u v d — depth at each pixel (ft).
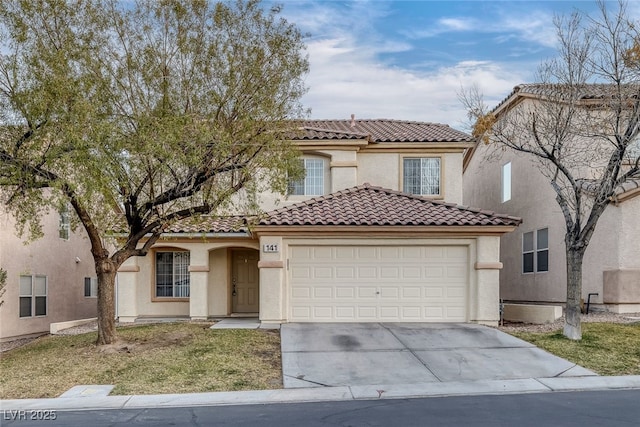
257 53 41.86
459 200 64.95
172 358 38.81
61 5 38.06
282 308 51.96
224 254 63.00
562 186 56.75
